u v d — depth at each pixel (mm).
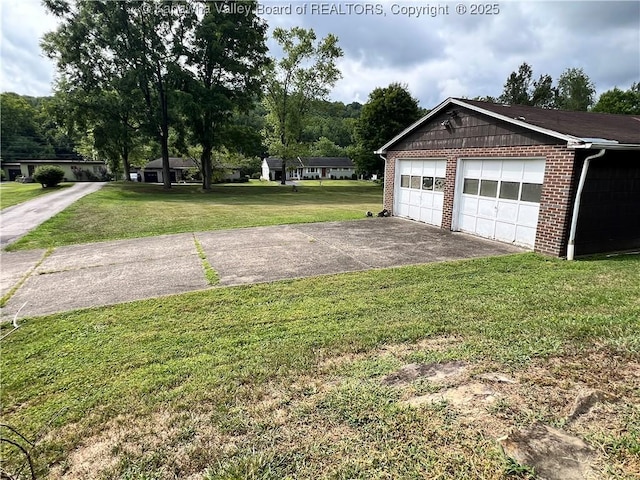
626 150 6762
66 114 22938
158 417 2674
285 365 3312
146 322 4449
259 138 29234
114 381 3182
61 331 4262
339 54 31688
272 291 5441
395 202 13164
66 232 10914
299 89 32156
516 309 4422
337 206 18359
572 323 3959
